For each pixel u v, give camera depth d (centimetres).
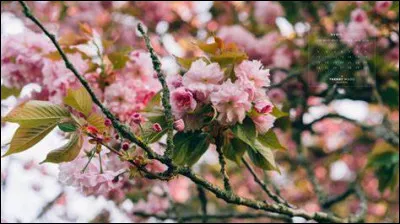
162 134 220
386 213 655
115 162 243
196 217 438
